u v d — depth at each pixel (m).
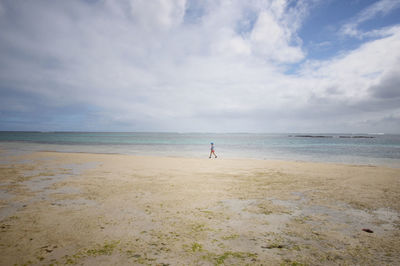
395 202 5.66
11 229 3.78
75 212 4.66
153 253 3.03
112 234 3.63
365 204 5.48
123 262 2.79
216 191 6.62
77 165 12.20
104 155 18.34
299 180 8.48
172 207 5.06
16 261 2.80
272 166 12.39
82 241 3.37
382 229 3.99
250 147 36.78
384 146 40.62
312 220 4.38
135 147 33.12
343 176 9.39
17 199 5.60
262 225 4.10
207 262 2.81
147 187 7.01
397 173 10.12
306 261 2.87
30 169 10.69
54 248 3.15
